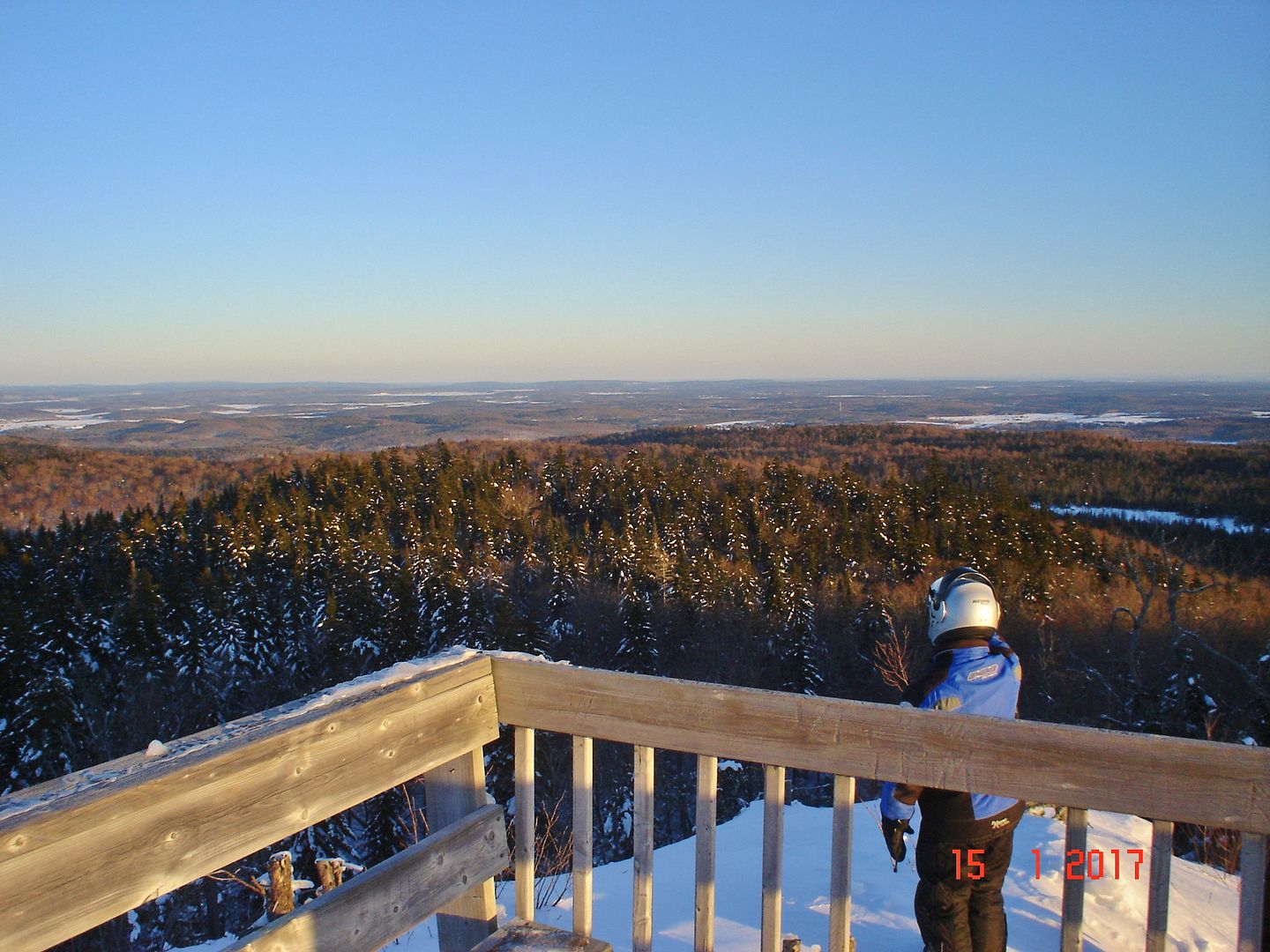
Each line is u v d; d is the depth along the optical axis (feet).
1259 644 71.31
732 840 17.84
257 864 37.88
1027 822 15.37
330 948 6.63
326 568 120.06
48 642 80.33
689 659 106.73
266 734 6.33
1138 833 14.61
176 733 79.25
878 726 6.87
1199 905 12.14
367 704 7.07
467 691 8.09
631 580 112.68
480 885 8.31
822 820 18.57
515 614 105.09
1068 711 65.82
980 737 6.62
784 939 9.41
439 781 8.31
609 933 12.44
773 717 7.14
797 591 107.34
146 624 84.99
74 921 5.27
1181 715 36.35
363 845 43.98
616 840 63.52
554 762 45.83
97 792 5.42
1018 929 11.23
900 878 13.51
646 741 7.63
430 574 109.29
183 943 39.73
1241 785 6.03
